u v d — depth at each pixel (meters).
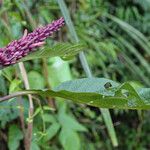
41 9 1.21
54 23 0.42
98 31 1.53
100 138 1.57
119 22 1.50
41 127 0.92
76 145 1.03
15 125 0.92
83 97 0.44
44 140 0.93
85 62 0.83
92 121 1.45
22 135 0.91
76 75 1.42
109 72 1.64
